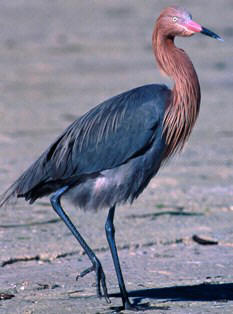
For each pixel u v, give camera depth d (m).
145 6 48.72
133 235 13.48
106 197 10.08
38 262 12.14
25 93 28.86
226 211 15.21
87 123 10.19
